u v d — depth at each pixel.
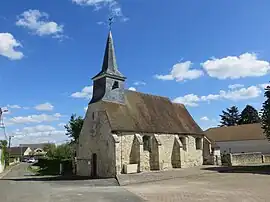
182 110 36.94
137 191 17.09
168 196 14.95
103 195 15.53
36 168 52.03
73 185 21.39
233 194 15.23
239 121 78.25
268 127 32.03
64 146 58.09
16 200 14.30
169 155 30.31
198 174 25.88
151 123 29.98
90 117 29.62
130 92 31.98
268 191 16.00
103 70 30.30
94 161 28.53
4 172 43.47
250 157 38.34
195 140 34.22
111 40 31.38
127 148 26.77
